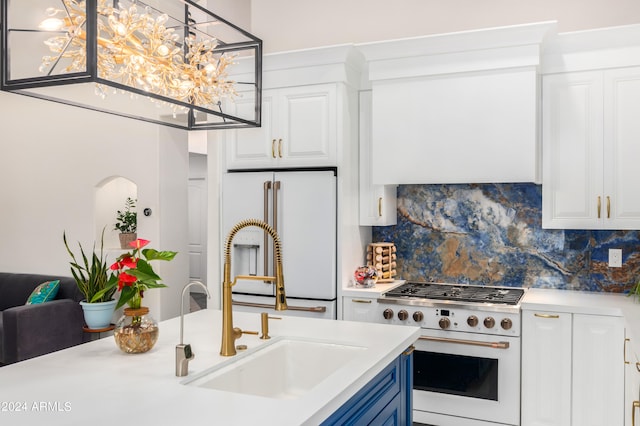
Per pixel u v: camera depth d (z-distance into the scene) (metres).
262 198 4.05
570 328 3.32
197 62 2.34
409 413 2.51
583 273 3.84
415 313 3.60
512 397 3.41
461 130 3.71
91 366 2.02
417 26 4.27
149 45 2.14
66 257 5.75
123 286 2.19
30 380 1.85
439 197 4.24
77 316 5.05
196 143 7.99
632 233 3.71
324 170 3.97
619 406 3.21
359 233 4.22
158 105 2.26
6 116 6.06
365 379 1.89
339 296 3.89
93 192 5.60
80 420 1.49
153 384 1.81
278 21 4.73
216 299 4.27
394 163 3.91
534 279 3.97
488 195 4.09
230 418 1.50
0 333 4.86
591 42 3.53
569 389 3.33
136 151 5.38
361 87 4.18
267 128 4.14
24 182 5.98
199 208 8.86
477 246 4.13
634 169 3.46
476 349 3.48
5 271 6.11
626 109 3.48
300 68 4.02
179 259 5.51
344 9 4.50
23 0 1.60
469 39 3.62
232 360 2.12
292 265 3.96
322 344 2.37
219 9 5.19
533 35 3.47
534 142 3.54
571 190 3.62
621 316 3.19
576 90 3.60
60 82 1.49
